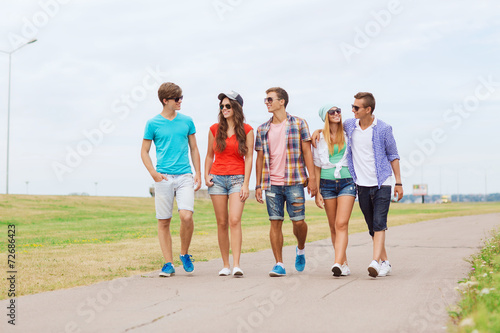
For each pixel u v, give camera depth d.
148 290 6.89
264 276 8.10
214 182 8.23
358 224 24.38
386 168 7.88
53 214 35.53
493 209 57.44
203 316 5.36
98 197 49.00
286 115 8.23
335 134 8.06
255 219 30.64
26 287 7.23
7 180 43.03
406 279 7.61
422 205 79.75
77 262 9.90
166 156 8.38
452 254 11.24
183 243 8.42
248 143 8.20
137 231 20.69
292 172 8.09
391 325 4.91
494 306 5.18
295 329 4.82
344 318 5.20
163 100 8.32
